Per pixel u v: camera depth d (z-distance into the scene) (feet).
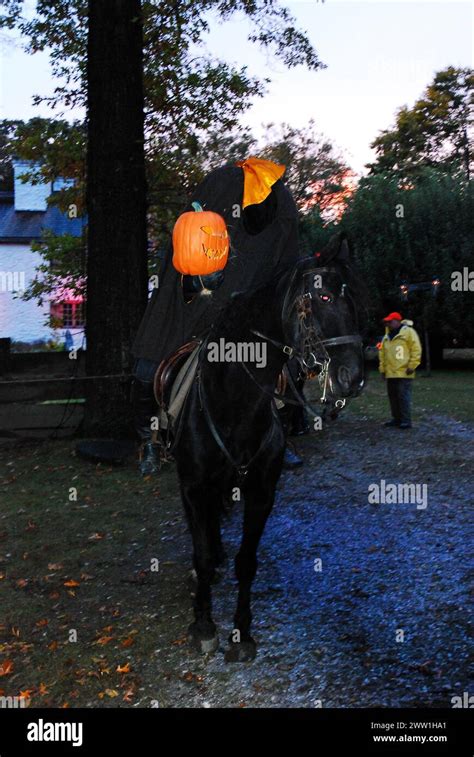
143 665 14.33
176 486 27.76
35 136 45.85
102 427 34.17
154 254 48.14
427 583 17.54
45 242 51.88
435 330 74.02
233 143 68.39
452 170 80.28
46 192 110.01
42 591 18.49
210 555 13.94
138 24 33.86
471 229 72.90
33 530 23.39
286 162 106.93
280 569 19.03
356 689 13.09
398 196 76.59
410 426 38.55
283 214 14.43
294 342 11.34
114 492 27.35
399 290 73.26
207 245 13.66
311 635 15.12
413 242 74.38
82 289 49.67
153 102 45.06
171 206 46.60
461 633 14.84
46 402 39.32
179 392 14.15
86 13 42.93
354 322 10.97
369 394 54.34
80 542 22.12
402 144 128.88
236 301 12.98
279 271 12.87
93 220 34.12
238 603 14.16
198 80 43.50
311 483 27.89
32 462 32.24
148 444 16.60
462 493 25.53
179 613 16.53
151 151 46.34
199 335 14.98
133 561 20.33
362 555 19.81
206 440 13.19
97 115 33.68
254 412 12.72
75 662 14.61
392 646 14.51
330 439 36.11
